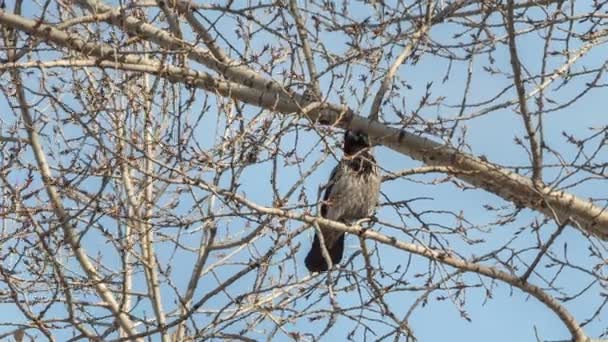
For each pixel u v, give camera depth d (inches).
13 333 486.6
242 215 476.7
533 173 531.8
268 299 514.6
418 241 509.0
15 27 519.8
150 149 524.7
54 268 485.7
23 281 494.9
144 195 515.5
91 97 514.6
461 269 508.1
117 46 510.0
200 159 476.4
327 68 521.0
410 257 509.0
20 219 502.9
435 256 506.0
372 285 508.1
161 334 498.6
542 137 526.3
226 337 490.6
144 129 503.2
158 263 508.1
